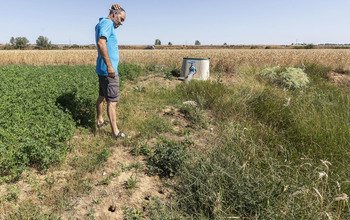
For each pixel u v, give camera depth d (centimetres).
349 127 340
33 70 991
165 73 1005
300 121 370
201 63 834
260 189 208
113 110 336
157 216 195
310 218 181
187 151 294
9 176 235
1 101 405
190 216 200
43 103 408
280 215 185
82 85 554
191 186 232
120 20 329
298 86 732
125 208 206
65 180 242
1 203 201
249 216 192
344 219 189
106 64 304
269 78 831
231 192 212
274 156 288
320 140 318
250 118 414
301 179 227
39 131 300
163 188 240
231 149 289
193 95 580
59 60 1977
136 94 625
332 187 223
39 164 271
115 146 324
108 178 244
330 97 570
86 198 218
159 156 278
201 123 420
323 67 1108
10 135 289
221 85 655
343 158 276
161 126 388
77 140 336
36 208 198
